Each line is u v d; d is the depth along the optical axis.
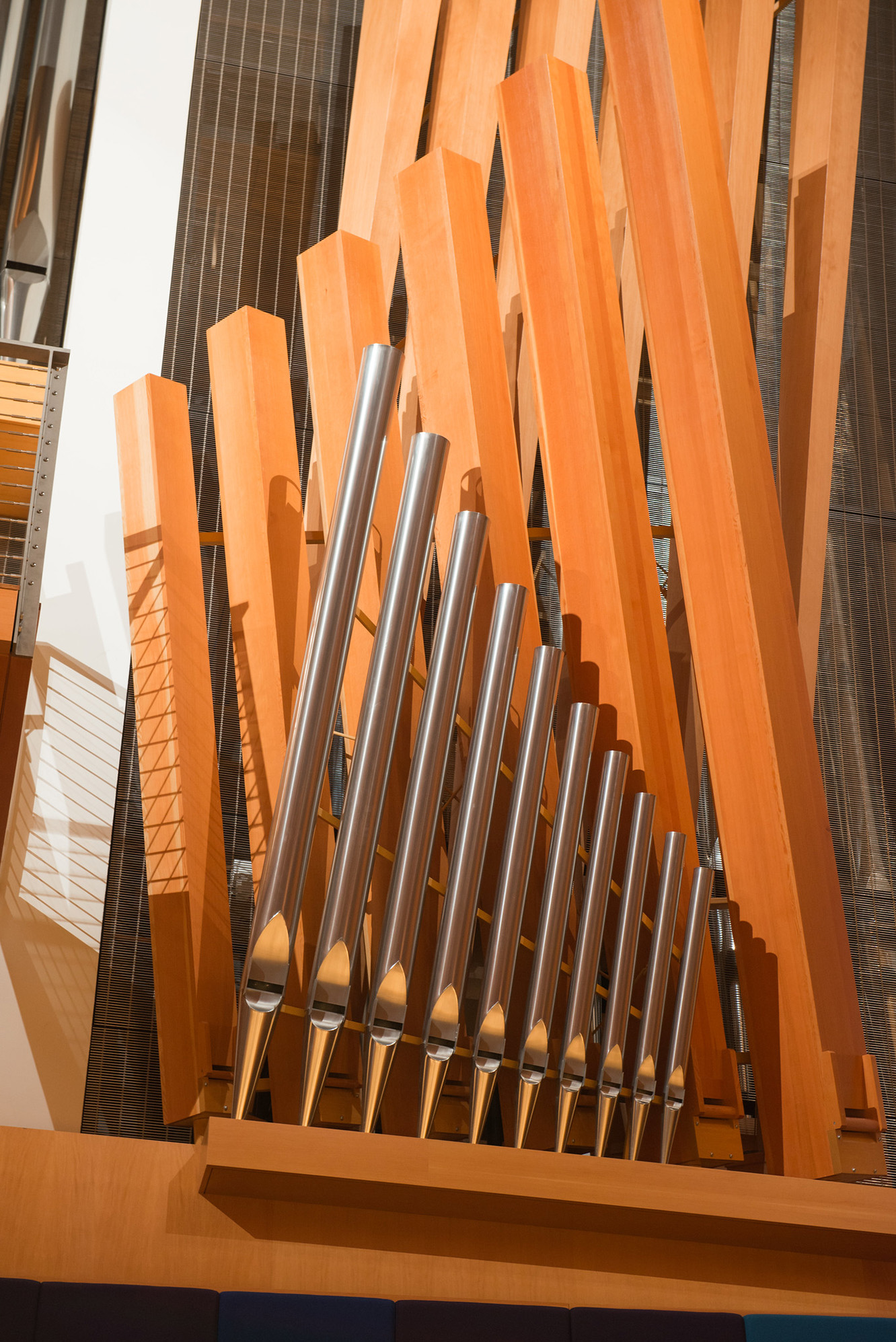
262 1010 3.10
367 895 3.31
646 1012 3.68
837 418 5.82
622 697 3.93
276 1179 2.99
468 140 4.95
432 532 3.53
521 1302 3.33
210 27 5.55
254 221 5.31
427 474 3.50
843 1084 3.67
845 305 5.26
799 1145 3.63
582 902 3.65
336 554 3.37
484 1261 3.34
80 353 4.83
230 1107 3.49
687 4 4.45
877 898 5.11
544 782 3.75
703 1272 3.56
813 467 4.88
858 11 5.47
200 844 3.82
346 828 3.24
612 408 4.20
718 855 4.92
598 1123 3.56
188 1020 3.60
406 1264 3.26
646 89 4.37
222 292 5.16
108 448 4.72
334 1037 3.16
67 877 4.20
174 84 5.34
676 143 4.27
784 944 3.77
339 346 4.21
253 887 4.35
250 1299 3.00
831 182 5.19
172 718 3.93
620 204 5.30
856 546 5.64
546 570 5.04
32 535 3.90
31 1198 3.00
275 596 3.98
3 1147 3.03
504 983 3.42
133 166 5.16
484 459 3.98
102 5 5.72
